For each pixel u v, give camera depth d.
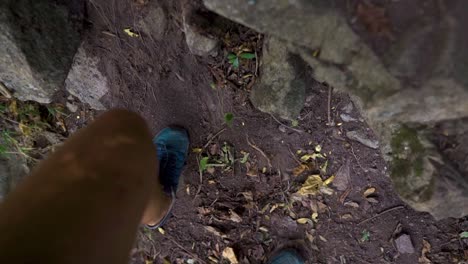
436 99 1.32
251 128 2.15
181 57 2.03
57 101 2.29
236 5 1.34
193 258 2.46
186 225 2.44
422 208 1.59
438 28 1.27
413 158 1.55
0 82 2.05
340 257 2.26
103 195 1.06
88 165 1.11
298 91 1.83
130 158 1.21
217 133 2.21
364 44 1.30
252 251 2.38
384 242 2.17
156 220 2.12
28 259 0.86
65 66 1.98
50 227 0.93
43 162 1.15
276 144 2.16
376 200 2.13
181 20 1.89
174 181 2.20
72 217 0.97
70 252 0.92
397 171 1.62
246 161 2.24
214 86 2.06
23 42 1.82
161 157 2.19
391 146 1.63
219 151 2.25
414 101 1.33
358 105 1.86
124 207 1.09
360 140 2.04
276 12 1.33
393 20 1.29
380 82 1.32
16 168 2.47
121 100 2.23
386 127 1.64
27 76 1.92
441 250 2.08
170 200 2.15
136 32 2.01
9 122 2.33
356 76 1.35
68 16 1.92
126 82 2.16
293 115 1.92
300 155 2.15
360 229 2.20
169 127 2.22
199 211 2.39
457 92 1.29
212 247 2.42
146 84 2.15
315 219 2.25
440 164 1.50
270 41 1.74
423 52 1.28
